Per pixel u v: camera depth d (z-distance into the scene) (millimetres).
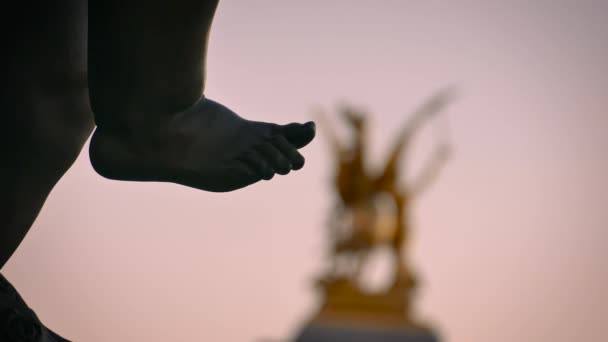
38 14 3428
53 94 3500
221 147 3850
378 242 26141
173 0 3342
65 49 3484
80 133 3619
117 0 3342
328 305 25719
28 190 3518
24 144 3469
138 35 3387
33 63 3449
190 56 3477
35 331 3217
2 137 3443
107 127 3693
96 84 3531
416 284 25969
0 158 3459
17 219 3529
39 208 3578
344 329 25203
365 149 26547
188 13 3369
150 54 3426
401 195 26297
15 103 3441
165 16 3361
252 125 3934
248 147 3889
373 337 25219
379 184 26281
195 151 3822
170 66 3473
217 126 3869
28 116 3459
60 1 3447
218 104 3943
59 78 3496
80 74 3547
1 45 3424
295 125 3934
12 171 3477
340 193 26391
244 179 3902
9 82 3432
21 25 3424
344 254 26125
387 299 25797
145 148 3744
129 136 3701
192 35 3424
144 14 3352
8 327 3182
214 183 3906
